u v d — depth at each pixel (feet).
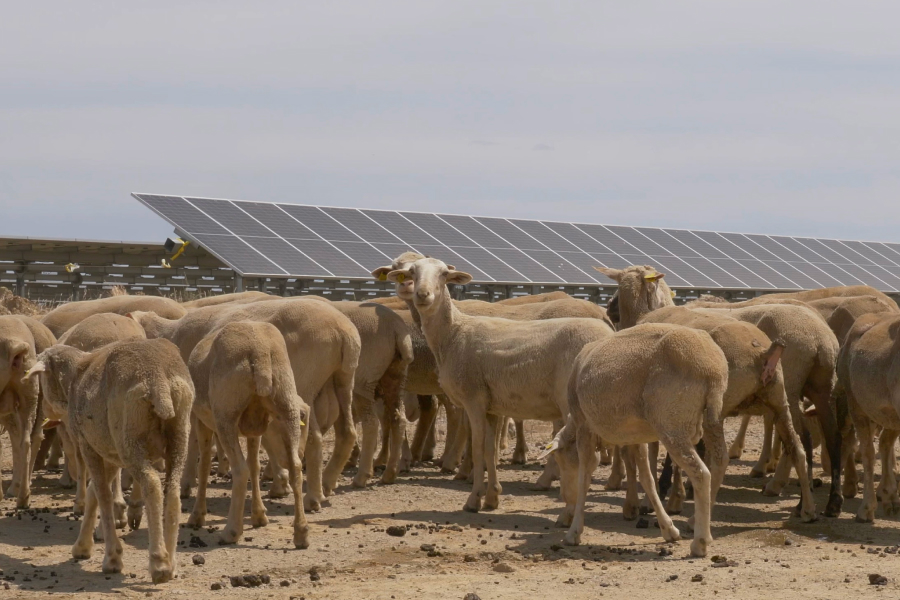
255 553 33.91
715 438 33.35
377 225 97.40
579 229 115.34
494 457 42.73
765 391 38.86
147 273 105.60
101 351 32.42
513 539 36.52
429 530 37.91
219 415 35.50
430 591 28.86
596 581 29.84
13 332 43.88
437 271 42.04
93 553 34.06
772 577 29.86
